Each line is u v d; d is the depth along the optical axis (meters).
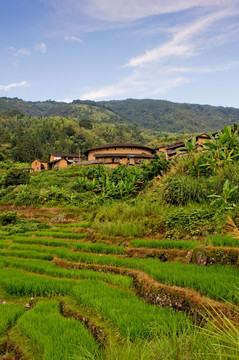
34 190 32.16
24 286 7.62
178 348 3.22
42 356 4.23
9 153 95.62
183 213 10.88
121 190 22.73
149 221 11.98
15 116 187.62
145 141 172.25
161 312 5.24
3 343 5.16
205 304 5.00
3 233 18.11
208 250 7.42
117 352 3.47
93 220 16.58
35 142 106.56
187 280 6.00
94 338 4.77
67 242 13.04
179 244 9.34
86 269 9.33
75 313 5.94
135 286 7.27
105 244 11.82
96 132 170.38
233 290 5.02
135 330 4.46
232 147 13.30
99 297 6.31
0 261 10.78
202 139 39.34
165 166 21.19
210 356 2.91
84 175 36.03
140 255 9.70
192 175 13.82
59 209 25.73
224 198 10.11
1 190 35.78
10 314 6.05
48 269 9.17
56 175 43.62
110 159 54.88
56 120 171.50
